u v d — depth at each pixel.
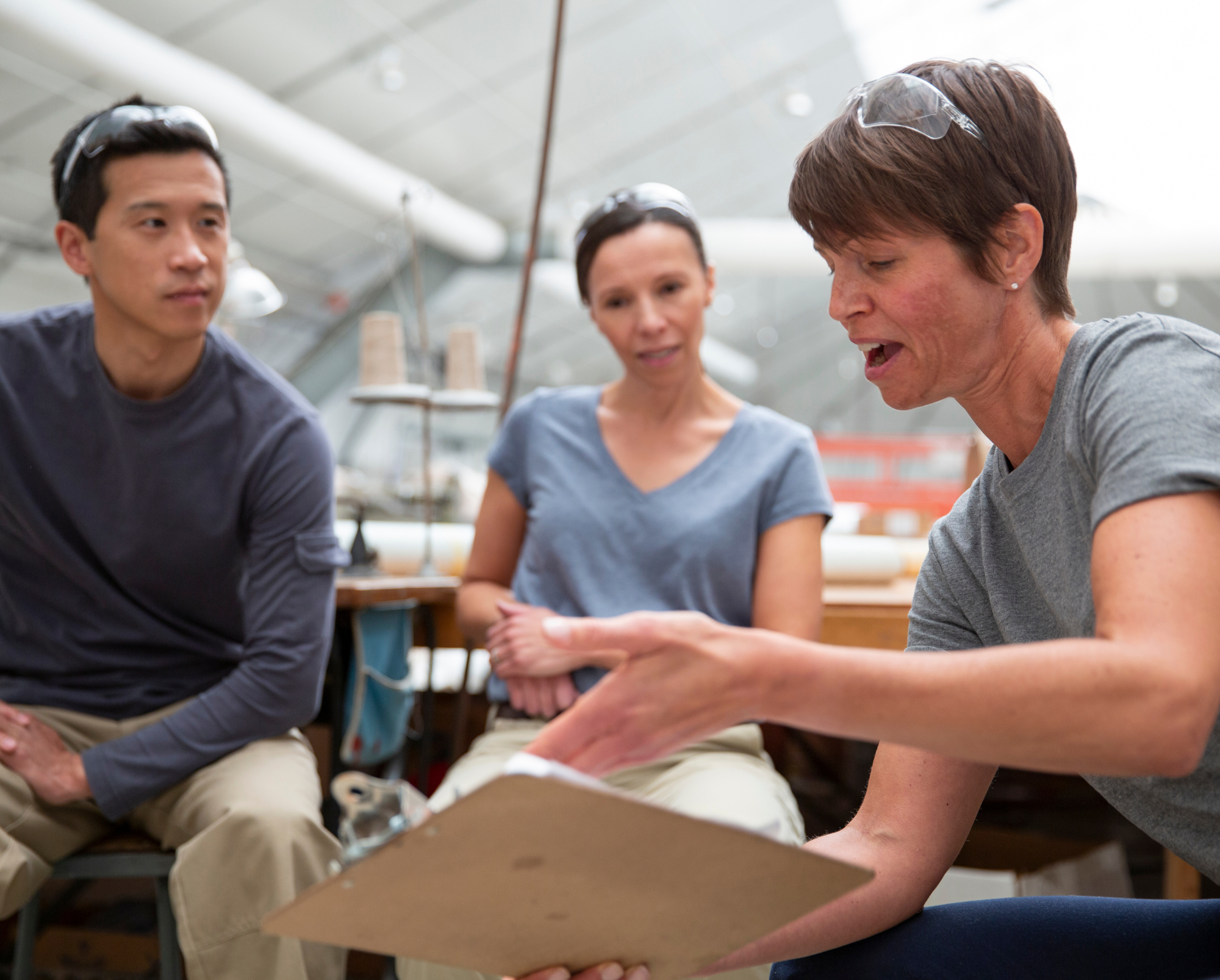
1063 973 0.82
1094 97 9.29
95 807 1.32
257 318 2.60
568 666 1.42
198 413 1.38
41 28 6.12
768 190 12.11
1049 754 0.58
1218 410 0.65
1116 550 0.63
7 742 1.23
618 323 1.52
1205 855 0.76
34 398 1.38
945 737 0.59
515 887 0.58
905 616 1.77
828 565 2.02
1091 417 0.72
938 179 0.74
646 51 9.00
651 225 1.52
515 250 11.55
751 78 9.73
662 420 1.55
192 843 1.21
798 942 0.85
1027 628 0.84
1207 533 0.61
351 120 9.17
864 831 0.91
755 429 1.54
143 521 1.39
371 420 14.02
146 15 7.31
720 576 1.46
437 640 2.04
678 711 0.59
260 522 1.40
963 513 0.92
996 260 0.76
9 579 1.41
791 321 16.67
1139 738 0.57
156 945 1.82
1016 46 9.30
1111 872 1.69
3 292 9.78
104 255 1.30
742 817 1.19
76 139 1.32
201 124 1.34
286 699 1.36
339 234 10.67
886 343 0.80
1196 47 8.74
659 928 0.65
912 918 0.89
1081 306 14.08
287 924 0.60
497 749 1.40
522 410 1.65
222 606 1.46
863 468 8.34
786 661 0.59
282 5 7.57
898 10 9.03
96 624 1.41
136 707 1.40
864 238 0.77
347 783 0.72
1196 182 9.42
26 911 1.40
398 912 0.59
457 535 2.31
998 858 1.98
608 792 0.51
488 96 9.20
